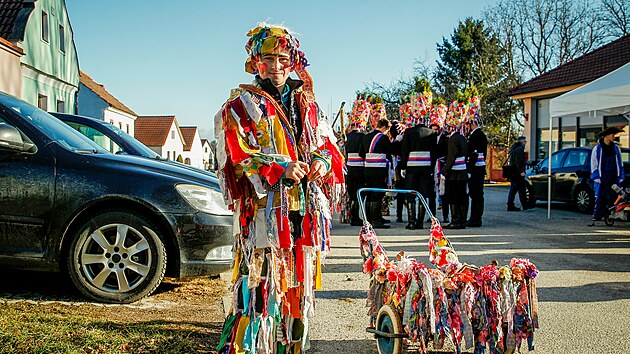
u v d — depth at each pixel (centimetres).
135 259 500
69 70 2525
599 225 1137
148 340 383
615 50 2200
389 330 381
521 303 365
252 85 294
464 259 748
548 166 1405
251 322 285
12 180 497
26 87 2059
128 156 557
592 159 1142
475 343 363
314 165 294
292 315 300
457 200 1084
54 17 2319
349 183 1146
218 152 286
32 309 452
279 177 275
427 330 356
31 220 496
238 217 293
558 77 2303
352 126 1161
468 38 4628
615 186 1118
